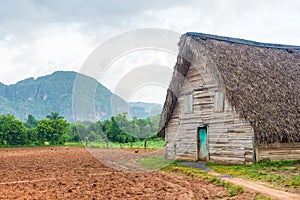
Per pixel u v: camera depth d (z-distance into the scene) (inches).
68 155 1029.2
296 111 654.5
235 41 787.4
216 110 684.7
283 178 470.0
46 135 2020.2
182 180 485.4
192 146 703.7
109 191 411.2
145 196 380.5
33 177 532.7
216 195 379.6
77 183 468.8
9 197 381.4
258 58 752.3
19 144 1959.9
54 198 375.6
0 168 662.5
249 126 626.2
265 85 679.7
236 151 650.8
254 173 518.3
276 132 598.2
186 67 679.7
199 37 727.1
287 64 773.9
